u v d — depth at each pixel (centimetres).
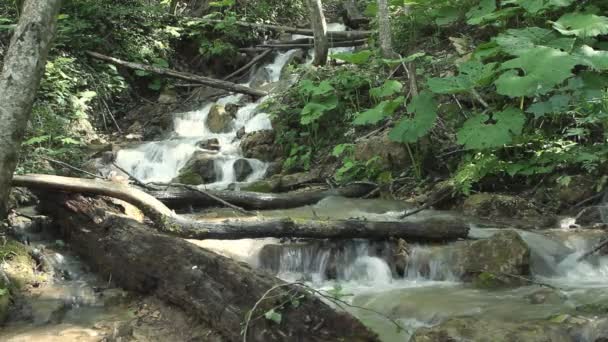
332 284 495
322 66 1070
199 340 374
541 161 642
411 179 736
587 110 647
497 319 382
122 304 442
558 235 539
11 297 427
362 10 1448
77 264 511
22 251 489
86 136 987
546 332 338
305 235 521
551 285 465
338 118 891
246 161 870
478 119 635
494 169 658
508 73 616
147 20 1254
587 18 668
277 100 969
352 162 782
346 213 645
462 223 543
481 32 926
